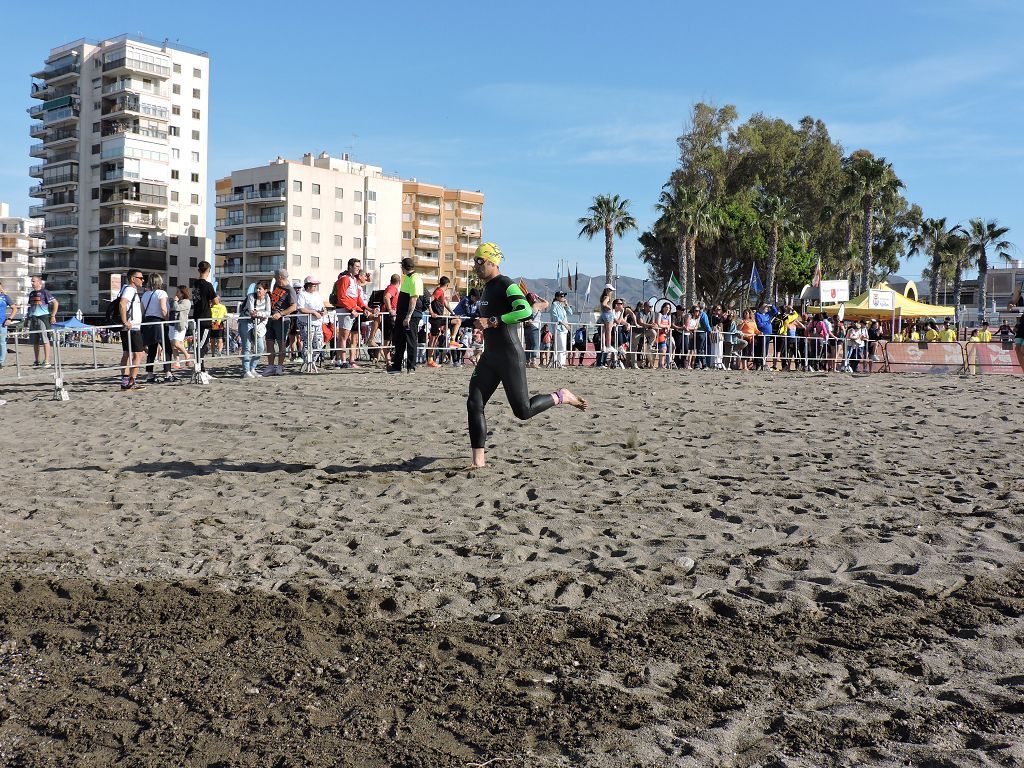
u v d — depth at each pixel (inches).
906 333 1195.3
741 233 2369.6
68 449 362.6
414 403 461.1
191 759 116.0
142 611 171.0
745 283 2498.8
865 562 194.2
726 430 373.4
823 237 2561.5
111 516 249.8
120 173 3238.2
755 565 193.6
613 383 581.0
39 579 191.9
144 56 3253.0
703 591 178.1
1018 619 159.2
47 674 143.6
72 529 235.9
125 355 575.5
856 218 2524.6
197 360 607.5
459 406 445.4
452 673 142.0
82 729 124.6
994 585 177.3
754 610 167.5
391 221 3688.5
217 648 153.6
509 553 204.1
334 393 510.9
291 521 239.0
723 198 2389.3
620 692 133.2
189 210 3437.5
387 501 257.4
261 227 3449.8
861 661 143.6
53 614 170.6
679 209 2236.7
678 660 145.6
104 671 144.3
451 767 113.0
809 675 139.0
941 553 198.7
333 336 735.1
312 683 139.0
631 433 331.6
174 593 181.5
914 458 308.5
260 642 155.7
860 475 280.7
